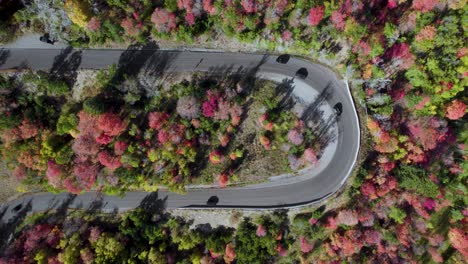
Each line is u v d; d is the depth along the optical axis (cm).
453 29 4028
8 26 3981
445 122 4375
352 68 4244
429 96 4178
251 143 4531
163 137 4125
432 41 4028
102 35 4062
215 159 4334
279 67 4400
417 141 4394
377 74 4178
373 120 4328
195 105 4091
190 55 4322
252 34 4041
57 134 4141
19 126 4022
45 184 4288
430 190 4284
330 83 4428
